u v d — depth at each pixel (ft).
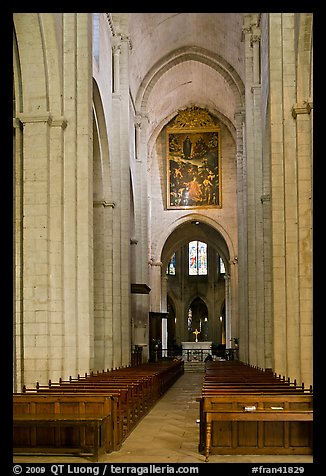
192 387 98.07
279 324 59.31
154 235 151.23
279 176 59.62
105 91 87.40
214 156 151.84
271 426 38.42
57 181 55.72
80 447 39.81
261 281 90.94
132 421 50.31
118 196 92.07
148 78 126.00
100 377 57.26
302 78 57.47
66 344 55.52
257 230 92.27
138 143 126.93
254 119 92.73
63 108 57.31
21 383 52.80
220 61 124.06
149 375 66.28
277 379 54.60
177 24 116.47
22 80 55.67
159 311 149.38
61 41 57.77
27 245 54.34
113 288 89.92
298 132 57.31
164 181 152.46
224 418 36.42
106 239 87.40
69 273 55.88
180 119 152.56
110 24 92.32
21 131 55.62
